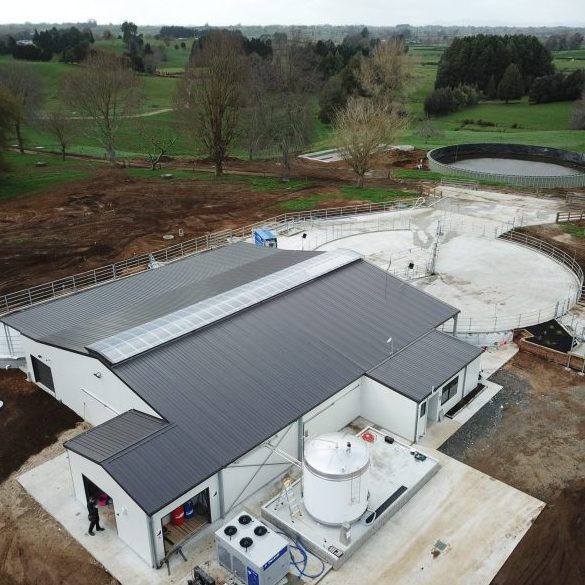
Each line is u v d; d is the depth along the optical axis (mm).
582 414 26016
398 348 27109
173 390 22266
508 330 32469
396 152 85188
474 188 64500
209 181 69688
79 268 44188
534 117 112688
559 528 19969
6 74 97250
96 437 20828
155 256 46031
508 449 23844
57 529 20188
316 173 75125
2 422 25656
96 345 23875
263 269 34156
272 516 20125
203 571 17969
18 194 63719
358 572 18453
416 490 21516
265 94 77688
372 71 105312
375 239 47312
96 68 77938
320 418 23656
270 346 25500
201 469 19469
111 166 78125
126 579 18297
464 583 18062
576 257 43281
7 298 39062
